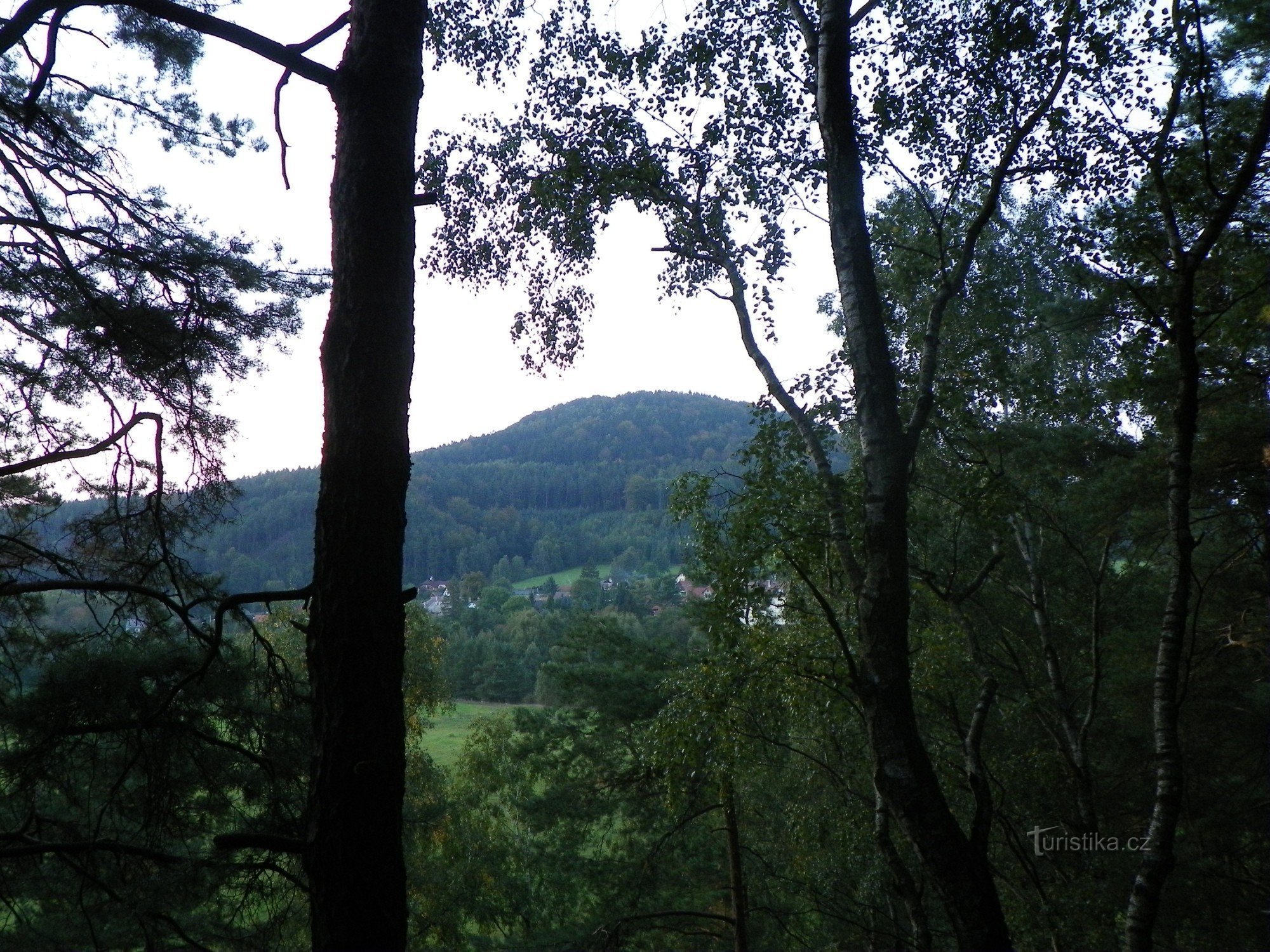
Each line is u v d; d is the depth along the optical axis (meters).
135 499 7.98
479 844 21.97
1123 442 12.41
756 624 8.60
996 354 9.17
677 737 9.10
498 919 22.12
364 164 4.20
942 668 10.14
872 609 6.02
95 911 7.15
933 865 5.49
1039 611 13.30
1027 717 14.51
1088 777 11.45
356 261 4.11
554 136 9.48
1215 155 7.63
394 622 3.87
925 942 6.55
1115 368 12.12
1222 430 10.24
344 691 3.73
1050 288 11.25
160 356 7.58
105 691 6.89
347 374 3.99
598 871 17.61
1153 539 12.70
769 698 9.15
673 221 9.55
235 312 7.79
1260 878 11.95
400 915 3.70
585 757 18.41
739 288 8.80
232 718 7.57
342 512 3.87
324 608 3.82
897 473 6.20
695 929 16.81
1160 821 6.22
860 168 6.82
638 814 17.58
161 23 7.61
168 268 7.75
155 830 7.18
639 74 8.95
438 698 23.02
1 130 7.41
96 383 7.91
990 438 9.94
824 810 12.70
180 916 8.52
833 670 7.99
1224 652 11.82
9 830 7.30
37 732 6.71
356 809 3.65
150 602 7.86
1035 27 7.50
